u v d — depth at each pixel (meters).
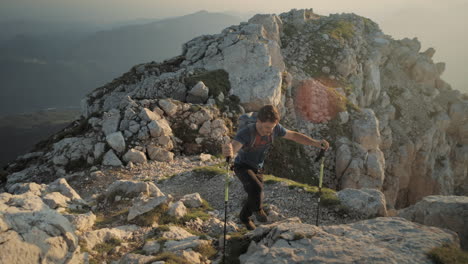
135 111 21.33
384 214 8.95
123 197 9.20
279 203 9.65
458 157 45.00
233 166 5.49
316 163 25.98
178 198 11.10
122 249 6.00
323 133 28.16
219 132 22.14
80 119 35.06
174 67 34.72
